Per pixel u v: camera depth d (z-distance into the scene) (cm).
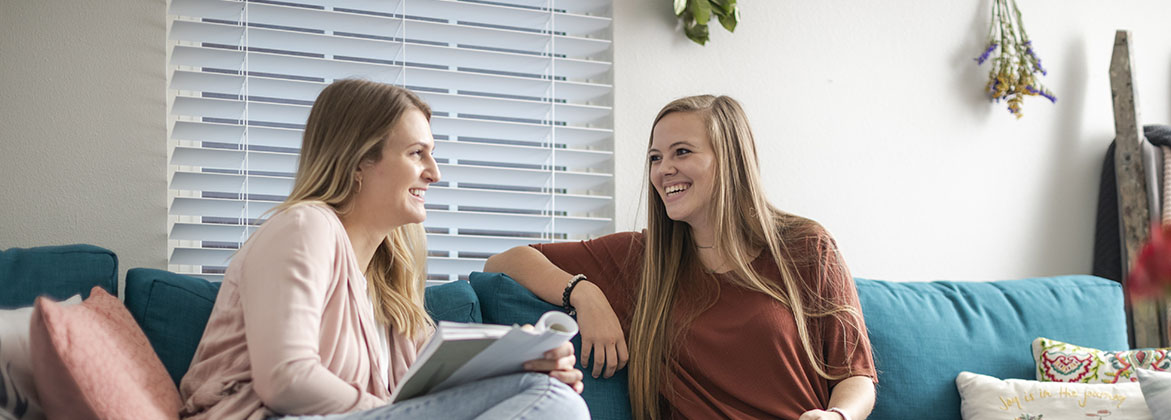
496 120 247
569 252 201
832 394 179
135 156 204
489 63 238
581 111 243
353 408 134
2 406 118
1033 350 212
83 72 201
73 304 152
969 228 279
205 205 210
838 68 268
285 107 216
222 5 212
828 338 184
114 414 118
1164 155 271
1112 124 297
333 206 156
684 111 192
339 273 145
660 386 182
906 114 275
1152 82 300
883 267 268
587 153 242
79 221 199
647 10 250
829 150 264
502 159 239
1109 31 298
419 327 171
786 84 262
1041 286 229
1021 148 288
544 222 241
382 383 151
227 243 221
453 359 127
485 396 133
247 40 216
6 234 193
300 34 219
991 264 281
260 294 134
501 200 238
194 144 220
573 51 246
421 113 165
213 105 211
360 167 157
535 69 242
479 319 184
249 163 214
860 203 267
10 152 195
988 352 212
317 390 130
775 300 183
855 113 269
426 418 129
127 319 148
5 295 156
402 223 161
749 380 178
